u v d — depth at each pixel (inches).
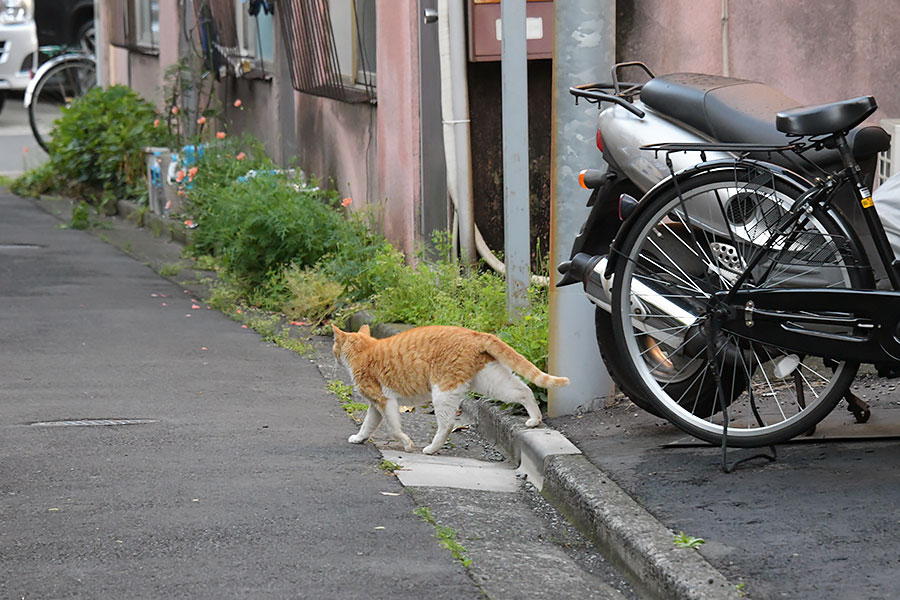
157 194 680.4
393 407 275.1
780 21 365.4
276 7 594.9
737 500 212.8
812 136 217.5
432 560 203.9
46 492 237.8
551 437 259.6
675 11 374.3
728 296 222.2
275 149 618.5
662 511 210.5
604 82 274.1
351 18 497.0
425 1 416.8
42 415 299.6
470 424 303.9
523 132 339.3
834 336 217.6
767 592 177.0
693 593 178.5
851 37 357.4
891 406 260.8
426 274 396.2
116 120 764.0
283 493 238.8
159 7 807.1
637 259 238.1
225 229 495.5
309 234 472.4
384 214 465.1
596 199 250.1
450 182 414.9
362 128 498.6
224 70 705.6
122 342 393.7
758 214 225.0
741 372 245.6
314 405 320.2
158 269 550.3
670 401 239.0
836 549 189.9
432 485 249.0
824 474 222.7
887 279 221.5
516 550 212.8
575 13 271.6
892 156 284.2
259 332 419.2
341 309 431.5
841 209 223.0
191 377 346.9
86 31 1153.4
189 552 205.0
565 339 277.0
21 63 1032.8
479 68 417.4
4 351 376.8
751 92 236.4
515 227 341.7
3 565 198.8
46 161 874.8
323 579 193.6
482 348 267.9
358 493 240.4
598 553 214.1
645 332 241.3
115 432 284.7
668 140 234.1
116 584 191.0
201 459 262.8
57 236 642.2
